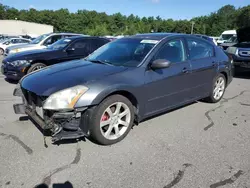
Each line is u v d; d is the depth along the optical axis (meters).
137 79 3.70
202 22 93.88
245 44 9.50
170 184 2.71
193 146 3.53
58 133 3.19
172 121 4.42
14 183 2.67
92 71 3.64
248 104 5.55
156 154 3.30
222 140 3.73
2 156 3.16
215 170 2.96
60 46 8.00
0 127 4.00
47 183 2.69
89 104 3.18
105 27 94.38
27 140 3.58
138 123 4.07
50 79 3.45
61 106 3.10
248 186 2.68
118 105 3.53
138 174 2.87
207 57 5.12
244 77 9.16
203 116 4.71
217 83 5.48
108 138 3.48
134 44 4.38
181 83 4.41
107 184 2.69
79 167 2.98
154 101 3.99
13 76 7.07
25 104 3.71
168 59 4.24
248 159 3.21
